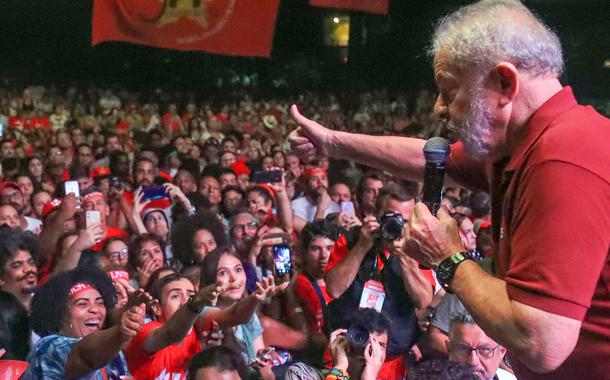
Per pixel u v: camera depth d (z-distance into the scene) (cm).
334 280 488
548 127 192
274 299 525
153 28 1173
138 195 781
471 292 194
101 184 890
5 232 525
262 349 445
